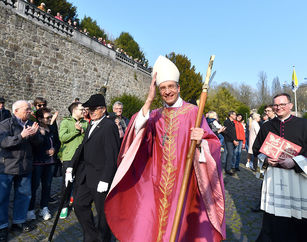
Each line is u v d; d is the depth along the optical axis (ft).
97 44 46.09
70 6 73.77
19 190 10.16
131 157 6.07
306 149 7.68
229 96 115.55
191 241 5.48
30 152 10.27
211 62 5.32
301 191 7.52
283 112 8.15
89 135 8.84
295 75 36.73
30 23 32.14
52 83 36.06
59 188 16.42
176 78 6.40
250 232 10.73
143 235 5.61
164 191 5.80
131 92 58.65
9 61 29.66
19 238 9.58
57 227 10.72
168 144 6.08
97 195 8.16
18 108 10.01
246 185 18.86
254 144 9.27
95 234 8.23
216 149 5.93
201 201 5.90
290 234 7.75
